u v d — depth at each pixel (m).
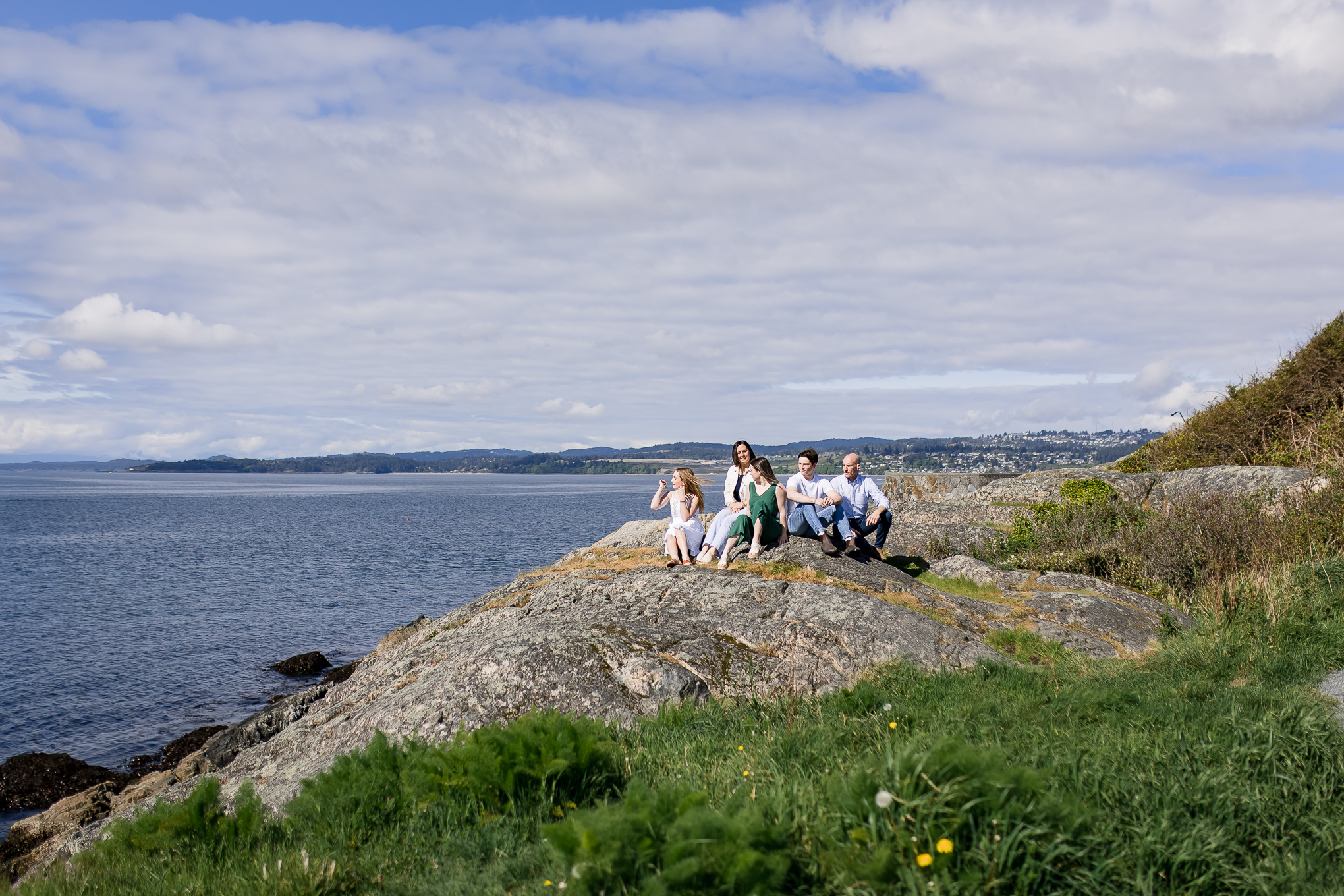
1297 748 4.27
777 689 6.86
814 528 10.37
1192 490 13.48
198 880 4.10
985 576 10.44
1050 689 6.04
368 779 4.83
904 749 3.62
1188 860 3.16
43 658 24.25
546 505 126.81
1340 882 3.15
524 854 3.81
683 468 10.41
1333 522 10.04
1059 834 3.09
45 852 8.66
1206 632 7.77
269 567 45.66
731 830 3.17
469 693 6.87
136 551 54.09
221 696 20.84
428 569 45.22
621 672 6.92
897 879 3.01
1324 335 15.84
